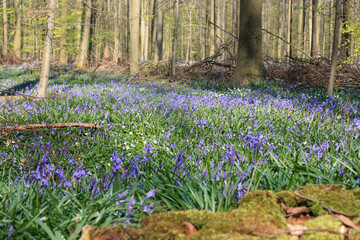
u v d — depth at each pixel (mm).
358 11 13445
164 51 46156
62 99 8336
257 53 13281
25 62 32062
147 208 2988
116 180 3691
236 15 24828
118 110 7375
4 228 2711
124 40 47938
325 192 2473
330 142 4629
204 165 4129
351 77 11164
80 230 2674
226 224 2092
